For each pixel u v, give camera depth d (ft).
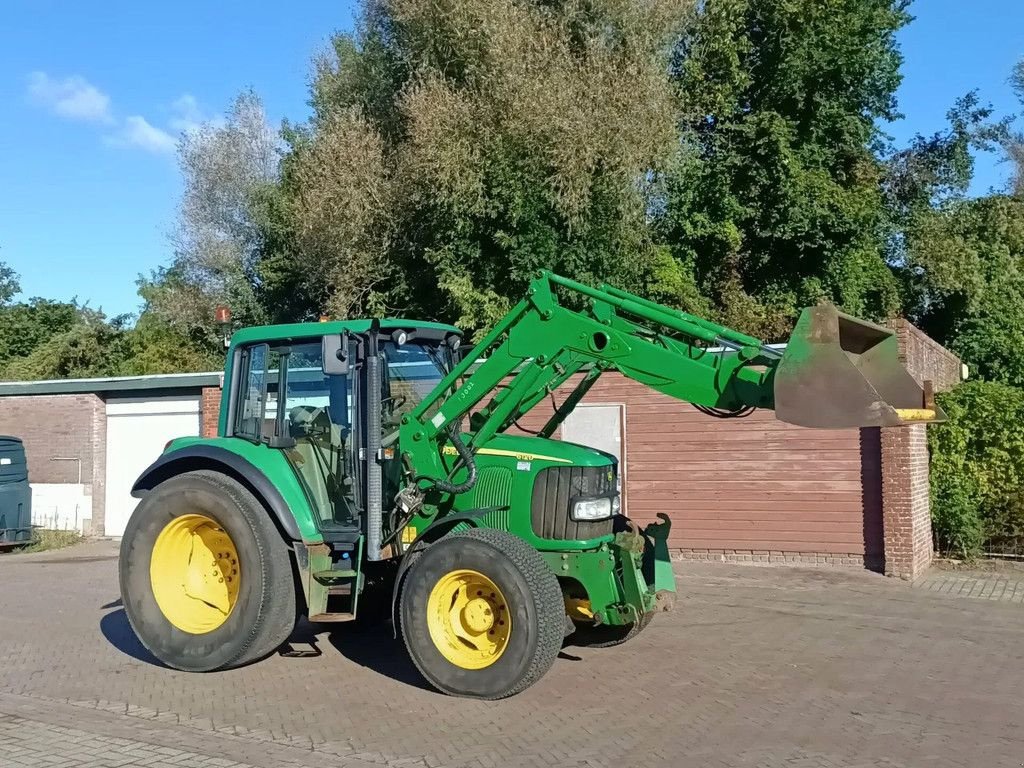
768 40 70.74
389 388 24.76
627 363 22.12
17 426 59.88
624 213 60.90
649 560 24.41
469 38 62.39
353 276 69.05
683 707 21.16
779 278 73.46
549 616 20.75
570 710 20.88
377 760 17.94
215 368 91.40
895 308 74.13
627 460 42.75
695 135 69.31
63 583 39.83
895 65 72.69
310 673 24.03
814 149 71.36
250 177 97.76
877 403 18.84
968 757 18.22
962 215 81.35
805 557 40.06
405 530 23.52
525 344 23.12
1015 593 34.76
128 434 57.57
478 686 21.04
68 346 100.99
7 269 137.59
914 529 37.63
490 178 59.98
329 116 75.92
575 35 64.54
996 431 42.19
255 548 23.47
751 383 20.72
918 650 26.55
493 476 23.29
